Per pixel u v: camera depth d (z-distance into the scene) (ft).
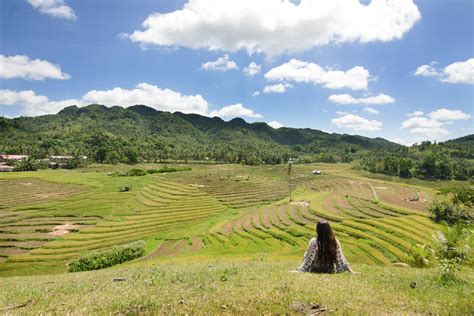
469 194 249.55
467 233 44.16
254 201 407.23
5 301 31.76
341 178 590.55
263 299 26.61
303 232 228.84
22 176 524.93
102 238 249.55
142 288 34.58
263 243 215.10
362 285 32.45
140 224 290.76
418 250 72.18
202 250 207.10
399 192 400.67
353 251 177.37
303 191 475.72
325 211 286.25
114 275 61.00
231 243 222.07
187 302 26.43
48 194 407.64
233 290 30.30
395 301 26.94
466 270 42.73
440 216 234.79
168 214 329.52
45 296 33.63
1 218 298.56
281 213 304.09
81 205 356.79
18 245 230.48
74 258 205.98
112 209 346.33
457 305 25.50
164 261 160.45
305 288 29.76
